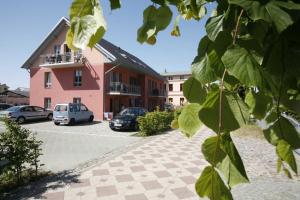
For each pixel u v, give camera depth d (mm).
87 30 499
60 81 27297
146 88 33969
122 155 9188
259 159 8523
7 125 6516
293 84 593
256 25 566
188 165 7758
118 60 25562
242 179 506
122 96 28844
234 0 461
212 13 749
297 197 4992
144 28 659
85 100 25922
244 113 524
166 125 17812
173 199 5207
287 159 668
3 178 6289
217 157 517
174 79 62156
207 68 593
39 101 28344
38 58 28531
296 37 542
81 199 5270
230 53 507
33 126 20250
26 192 5684
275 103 677
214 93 547
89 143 12547
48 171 7348
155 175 6754
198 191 514
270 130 731
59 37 27375
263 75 500
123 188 5832
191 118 710
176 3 666
